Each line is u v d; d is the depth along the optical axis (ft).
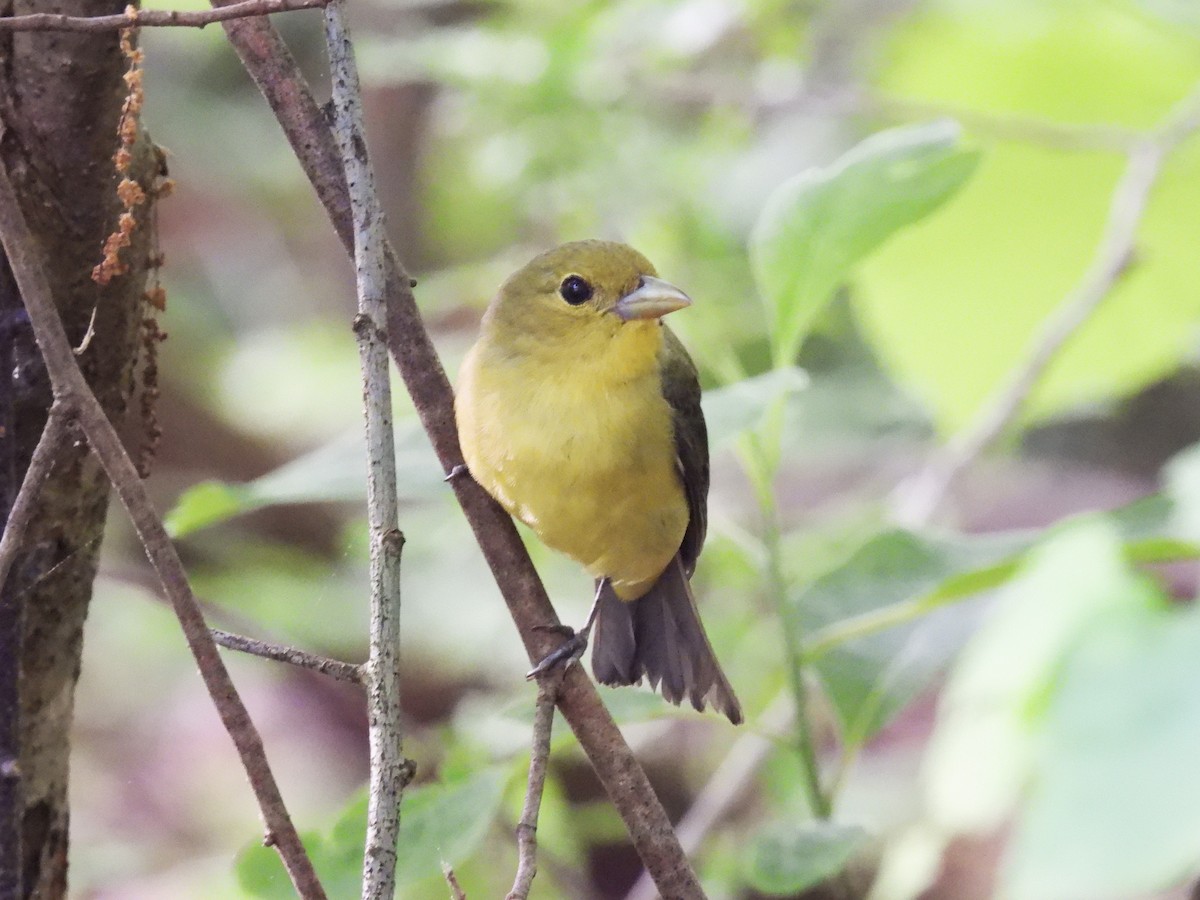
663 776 43.04
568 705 18.53
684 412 25.73
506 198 40.91
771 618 35.50
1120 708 7.48
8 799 18.33
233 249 57.00
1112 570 9.57
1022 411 38.34
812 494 47.75
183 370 51.21
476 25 41.32
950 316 39.22
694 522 26.81
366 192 16.24
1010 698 14.34
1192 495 18.20
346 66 16.29
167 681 48.93
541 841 30.35
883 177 23.38
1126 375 39.52
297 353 51.11
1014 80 39.99
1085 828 7.20
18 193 18.54
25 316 18.70
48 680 19.85
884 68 42.22
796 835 21.01
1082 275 38.37
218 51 55.57
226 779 47.01
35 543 19.16
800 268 23.77
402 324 21.40
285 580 43.29
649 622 27.14
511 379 24.43
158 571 14.46
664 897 17.92
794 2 42.83
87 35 18.13
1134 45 38.34
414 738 30.07
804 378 21.08
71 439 18.53
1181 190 38.11
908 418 46.44
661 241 39.37
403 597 41.45
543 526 24.81
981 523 47.11
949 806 22.74
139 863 44.04
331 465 22.06
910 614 23.71
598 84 37.88
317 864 20.38
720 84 38.93
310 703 47.96
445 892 29.22
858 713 24.41
